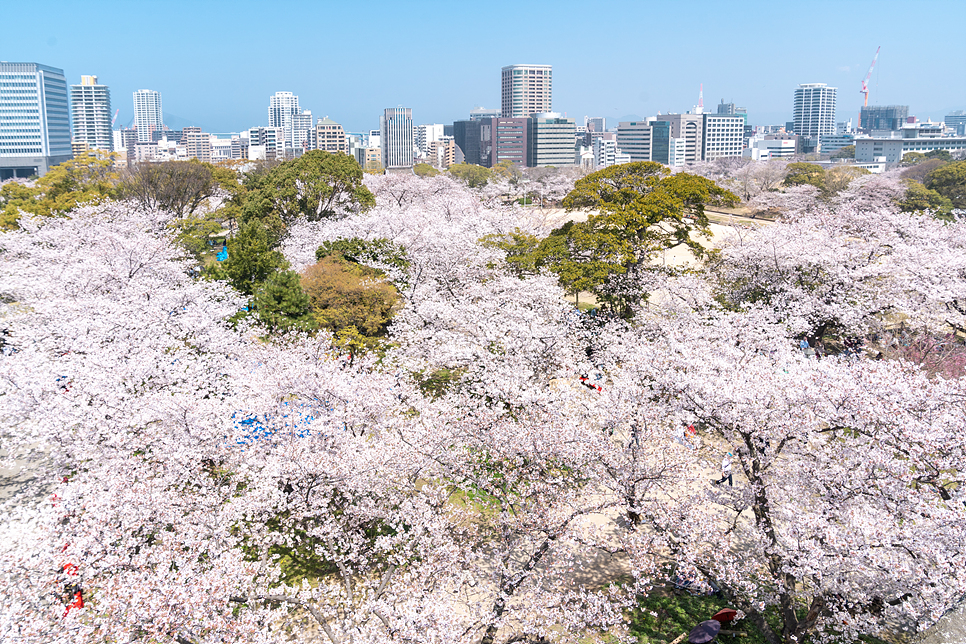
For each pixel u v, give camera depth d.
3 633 12.92
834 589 15.16
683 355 24.12
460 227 47.62
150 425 22.52
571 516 18.23
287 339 33.75
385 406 23.38
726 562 17.17
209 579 14.45
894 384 18.62
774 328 29.56
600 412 22.41
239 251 42.25
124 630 13.30
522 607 17.31
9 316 36.22
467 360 28.39
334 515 20.56
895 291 33.97
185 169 68.44
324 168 62.25
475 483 21.30
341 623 17.25
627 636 16.58
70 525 16.31
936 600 14.41
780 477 18.31
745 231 44.78
